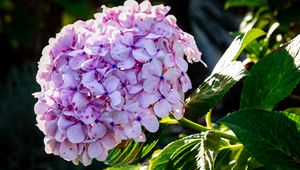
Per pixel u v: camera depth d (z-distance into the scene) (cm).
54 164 222
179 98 66
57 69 68
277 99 74
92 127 65
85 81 65
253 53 94
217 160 74
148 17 68
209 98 72
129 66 65
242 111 67
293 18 110
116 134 65
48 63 70
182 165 71
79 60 66
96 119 65
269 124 67
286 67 73
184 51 71
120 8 71
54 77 67
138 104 65
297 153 66
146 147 73
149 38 66
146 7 71
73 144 66
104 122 65
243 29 123
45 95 67
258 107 74
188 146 71
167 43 67
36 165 225
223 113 153
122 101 65
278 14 111
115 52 65
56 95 66
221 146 74
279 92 74
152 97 65
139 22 68
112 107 64
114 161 74
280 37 112
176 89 67
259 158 66
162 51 66
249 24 119
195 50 72
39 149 231
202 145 69
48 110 67
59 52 69
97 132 65
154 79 65
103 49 66
